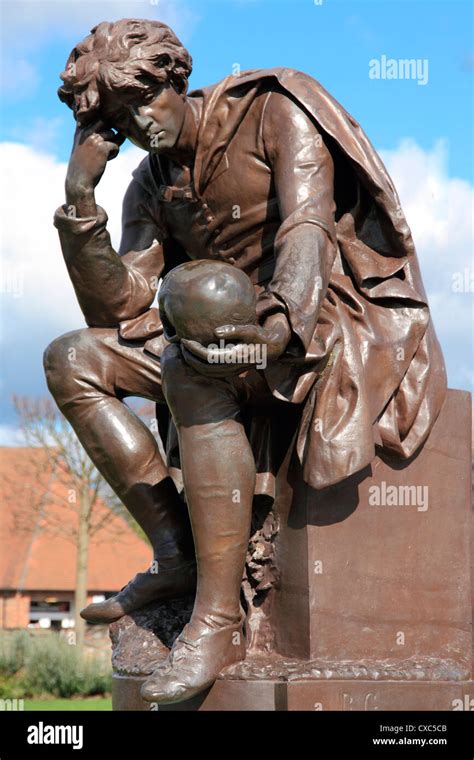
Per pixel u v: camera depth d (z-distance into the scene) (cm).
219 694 421
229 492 417
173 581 470
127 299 473
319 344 424
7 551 3788
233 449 418
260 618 450
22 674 1695
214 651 418
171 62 441
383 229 449
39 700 1625
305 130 438
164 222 488
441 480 458
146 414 1257
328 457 418
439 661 443
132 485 471
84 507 2614
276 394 416
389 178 446
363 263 448
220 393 419
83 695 1678
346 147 438
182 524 476
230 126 450
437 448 459
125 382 473
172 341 404
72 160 453
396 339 445
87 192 453
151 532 475
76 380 469
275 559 446
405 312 450
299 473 439
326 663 427
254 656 440
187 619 463
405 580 448
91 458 475
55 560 3769
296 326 396
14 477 2933
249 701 417
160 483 473
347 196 456
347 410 425
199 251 476
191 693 412
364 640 439
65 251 462
